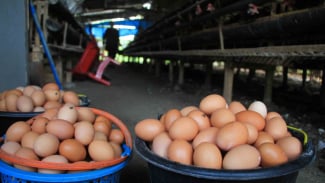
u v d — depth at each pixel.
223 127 1.24
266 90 4.62
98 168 1.27
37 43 4.20
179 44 6.61
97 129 1.62
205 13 5.32
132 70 12.13
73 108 1.61
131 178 2.03
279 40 3.96
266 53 3.11
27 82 3.77
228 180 1.01
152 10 13.73
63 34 6.14
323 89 4.26
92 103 4.52
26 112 1.85
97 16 19.66
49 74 5.26
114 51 14.09
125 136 1.67
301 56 2.72
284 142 1.27
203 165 1.14
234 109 1.55
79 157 1.39
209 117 1.50
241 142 1.20
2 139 1.57
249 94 5.54
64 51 6.58
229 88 4.26
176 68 11.50
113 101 4.73
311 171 2.20
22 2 3.61
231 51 3.83
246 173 1.01
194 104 4.69
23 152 1.32
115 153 1.48
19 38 3.66
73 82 6.84
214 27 5.04
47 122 1.51
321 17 2.56
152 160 1.14
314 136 2.98
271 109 4.16
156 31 9.68
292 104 4.54
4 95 2.12
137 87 6.55
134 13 18.08
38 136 1.41
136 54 14.22
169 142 1.32
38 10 4.34
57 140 1.39
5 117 1.81
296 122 3.49
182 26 6.05
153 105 4.51
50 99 2.07
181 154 1.20
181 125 1.31
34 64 4.15
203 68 11.92
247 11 3.60
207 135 1.29
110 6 15.42
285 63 3.22
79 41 9.44
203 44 6.20
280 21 3.14
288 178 1.12
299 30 3.09
